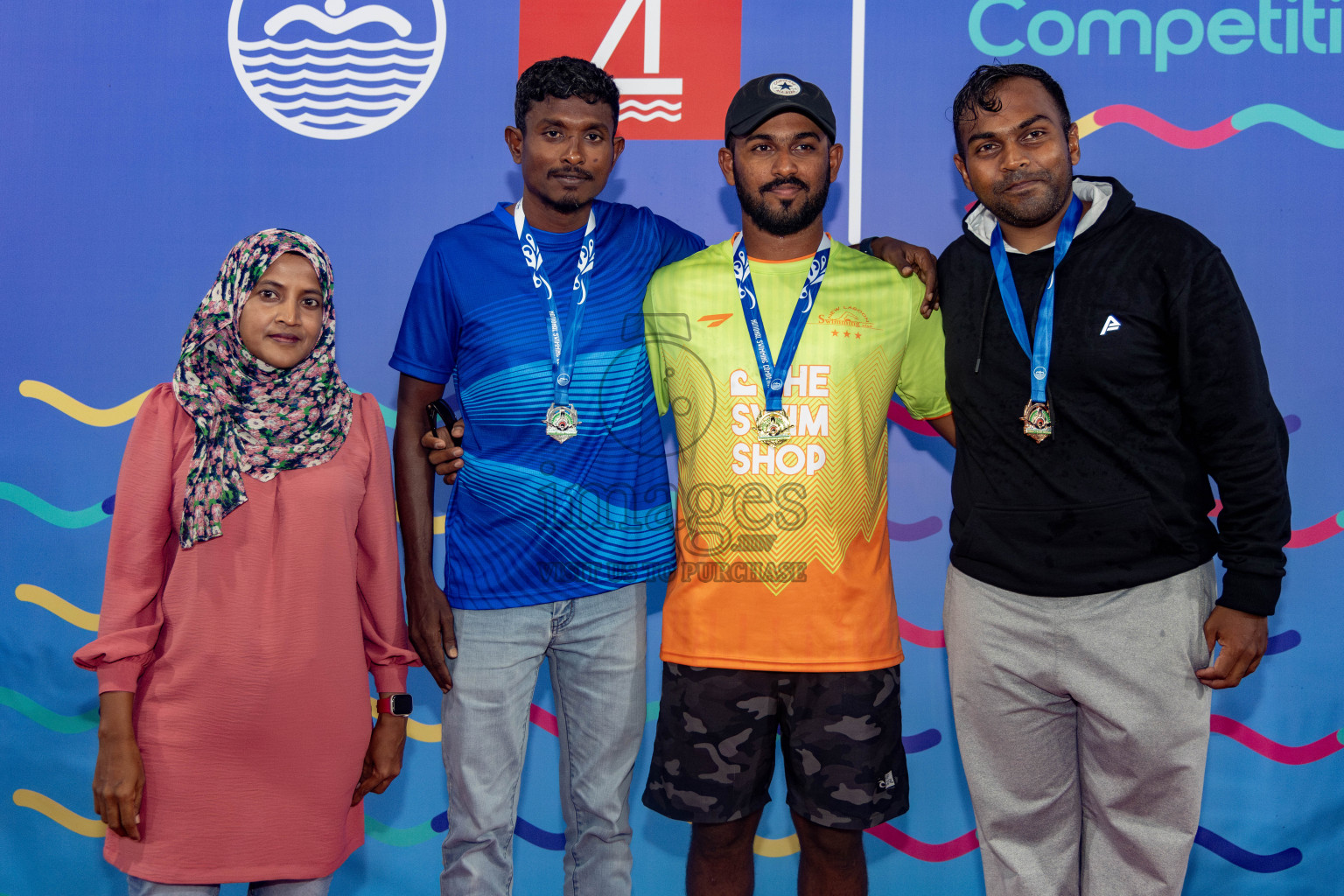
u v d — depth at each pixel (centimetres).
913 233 218
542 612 179
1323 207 212
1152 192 215
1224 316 159
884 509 180
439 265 184
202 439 152
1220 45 213
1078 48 215
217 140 227
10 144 230
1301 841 211
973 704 181
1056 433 166
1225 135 213
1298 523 212
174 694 148
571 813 189
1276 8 212
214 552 151
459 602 182
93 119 229
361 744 161
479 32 223
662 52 220
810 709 171
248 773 150
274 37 226
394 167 225
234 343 154
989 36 216
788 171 167
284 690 151
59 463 228
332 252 226
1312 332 212
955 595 184
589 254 183
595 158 175
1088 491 165
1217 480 165
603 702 182
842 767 169
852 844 177
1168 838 170
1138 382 163
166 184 228
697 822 172
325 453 159
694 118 220
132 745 146
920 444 219
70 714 224
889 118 218
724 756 172
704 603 173
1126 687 167
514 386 177
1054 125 164
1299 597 212
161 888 147
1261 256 213
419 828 221
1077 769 185
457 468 180
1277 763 211
